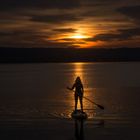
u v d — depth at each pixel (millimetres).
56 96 28812
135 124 15781
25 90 35281
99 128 14961
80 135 13664
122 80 50406
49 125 15680
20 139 13156
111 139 13008
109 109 20375
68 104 22984
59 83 45969
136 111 19531
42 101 24969
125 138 13141
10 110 20391
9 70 96125
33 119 17188
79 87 18203
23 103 23844
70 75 67375
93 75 66625
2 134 13945
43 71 89188
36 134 13906
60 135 13727
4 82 48156
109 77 58906
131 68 103812
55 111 19688
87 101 24641
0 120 16969
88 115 18250
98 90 34312
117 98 26547
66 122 16359
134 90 33906
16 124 15977
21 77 60500
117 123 16031
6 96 29016
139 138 13125
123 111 19562
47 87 39250
